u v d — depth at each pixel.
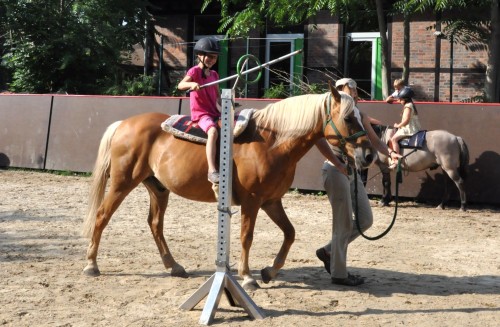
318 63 18.70
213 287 5.10
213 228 9.11
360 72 18.52
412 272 6.75
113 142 6.37
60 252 7.41
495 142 11.55
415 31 17.59
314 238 8.54
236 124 5.65
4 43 21.75
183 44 20.44
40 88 20.25
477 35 16.84
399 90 12.00
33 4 20.08
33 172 15.23
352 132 5.32
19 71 20.33
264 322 4.94
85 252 7.43
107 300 5.49
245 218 5.67
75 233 8.54
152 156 6.18
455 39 17.09
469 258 7.51
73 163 14.97
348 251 7.74
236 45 19.75
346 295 5.76
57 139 15.20
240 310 5.27
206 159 5.82
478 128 11.68
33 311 5.14
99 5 20.23
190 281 6.19
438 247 8.11
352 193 6.02
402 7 14.98
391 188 12.19
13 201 11.14
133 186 6.32
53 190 12.56
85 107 14.97
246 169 5.57
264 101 13.16
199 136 5.85
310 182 12.65
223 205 5.23
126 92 18.97
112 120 14.63
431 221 10.09
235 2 16.80
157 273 6.50
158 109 14.16
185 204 11.16
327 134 5.45
